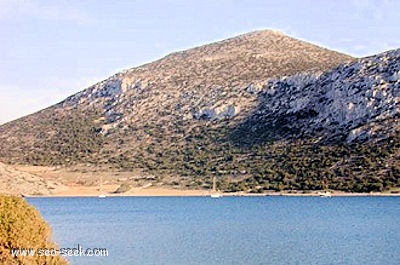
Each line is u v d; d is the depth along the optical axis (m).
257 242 77.06
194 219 118.44
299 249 69.06
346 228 95.44
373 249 68.38
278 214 125.19
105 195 190.88
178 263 58.41
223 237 84.12
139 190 192.00
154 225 106.56
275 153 188.12
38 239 26.75
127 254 64.31
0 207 26.03
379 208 132.62
